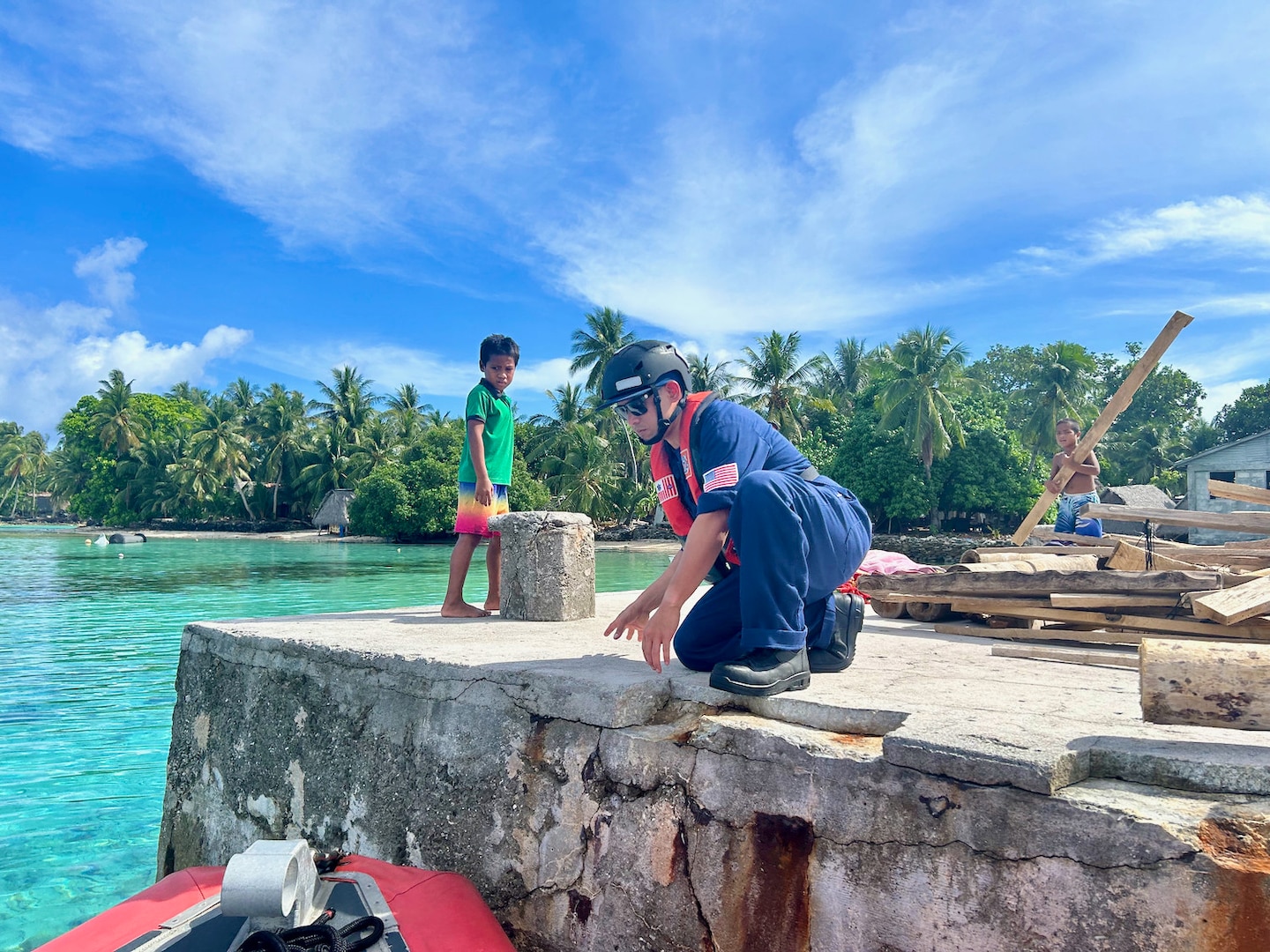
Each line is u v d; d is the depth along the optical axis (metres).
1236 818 1.33
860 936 1.64
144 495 71.75
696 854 1.89
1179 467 35.69
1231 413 55.41
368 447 60.03
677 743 1.98
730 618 2.26
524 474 43.41
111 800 4.24
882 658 2.79
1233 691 1.48
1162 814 1.36
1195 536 30.88
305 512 66.62
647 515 50.75
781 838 1.77
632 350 2.31
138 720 5.72
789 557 2.05
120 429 73.06
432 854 2.42
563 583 3.98
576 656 2.62
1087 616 3.18
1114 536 4.55
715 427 2.18
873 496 42.72
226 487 68.56
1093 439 4.63
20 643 9.22
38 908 3.13
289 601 13.50
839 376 61.00
